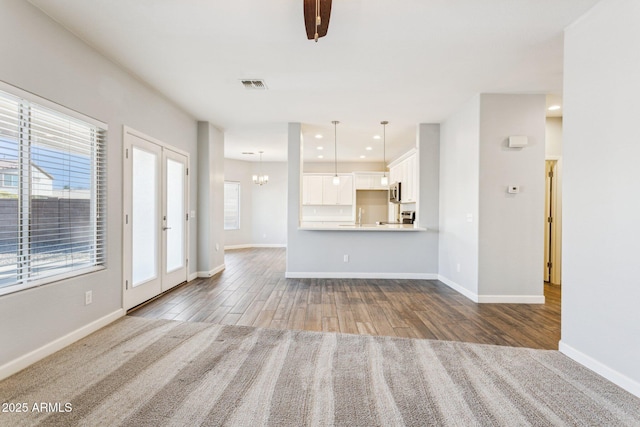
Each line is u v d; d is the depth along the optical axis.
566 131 2.46
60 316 2.48
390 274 5.26
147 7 2.24
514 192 3.83
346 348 2.58
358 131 5.71
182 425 1.64
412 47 2.78
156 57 2.98
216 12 2.30
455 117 4.57
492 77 3.39
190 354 2.44
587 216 2.26
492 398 1.90
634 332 1.93
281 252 8.39
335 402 1.85
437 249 5.24
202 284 4.75
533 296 3.89
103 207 2.97
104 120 2.96
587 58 2.28
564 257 2.47
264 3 2.20
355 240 5.27
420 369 2.24
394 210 8.03
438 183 5.21
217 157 5.61
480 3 2.19
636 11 1.93
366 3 2.18
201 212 5.25
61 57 2.46
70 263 2.62
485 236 3.87
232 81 3.53
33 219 2.28
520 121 3.85
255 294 4.21
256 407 1.79
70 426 1.62
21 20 2.13
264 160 9.23
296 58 2.99
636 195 1.93
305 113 4.70
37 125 2.29
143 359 2.34
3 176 2.09
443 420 1.70
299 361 2.35
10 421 1.66
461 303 3.87
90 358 2.35
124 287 3.29
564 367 2.27
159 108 3.96
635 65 1.93
